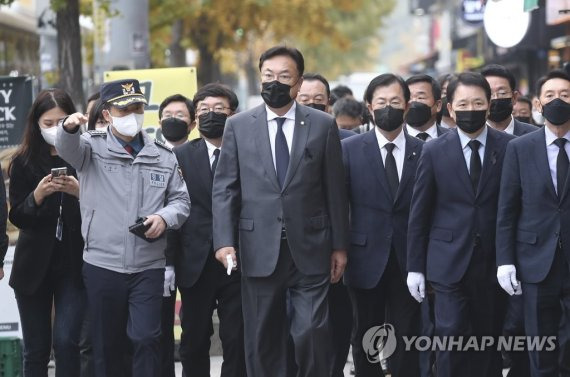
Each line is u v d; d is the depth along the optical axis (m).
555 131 15.58
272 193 15.45
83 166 15.29
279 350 15.76
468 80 15.92
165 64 55.47
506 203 15.73
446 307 16.00
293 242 15.34
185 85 22.16
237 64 84.31
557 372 15.81
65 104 15.96
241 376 17.30
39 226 15.88
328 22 54.50
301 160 15.41
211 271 17.16
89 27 43.41
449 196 16.09
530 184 15.62
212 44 51.84
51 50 32.81
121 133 15.16
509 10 25.97
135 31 33.22
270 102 15.38
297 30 53.62
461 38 67.31
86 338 16.45
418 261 16.23
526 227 15.70
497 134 16.28
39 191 15.45
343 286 17.52
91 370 16.50
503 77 18.55
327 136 15.59
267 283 15.51
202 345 17.59
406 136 16.97
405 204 16.73
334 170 15.62
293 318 15.49
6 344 17.97
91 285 15.26
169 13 42.66
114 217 15.19
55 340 15.95
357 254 16.78
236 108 17.45
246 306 15.77
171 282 17.20
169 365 18.03
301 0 52.94
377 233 16.73
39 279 15.94
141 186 15.34
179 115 18.75
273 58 15.41
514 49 45.81
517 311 17.00
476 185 16.05
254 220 15.49
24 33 42.78
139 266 15.19
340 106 21.70
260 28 53.03
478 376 16.25
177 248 17.25
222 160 15.73
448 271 15.98
